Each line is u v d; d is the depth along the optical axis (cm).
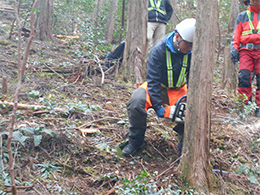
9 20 819
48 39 701
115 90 462
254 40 433
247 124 396
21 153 264
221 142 347
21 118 311
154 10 593
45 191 229
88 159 276
